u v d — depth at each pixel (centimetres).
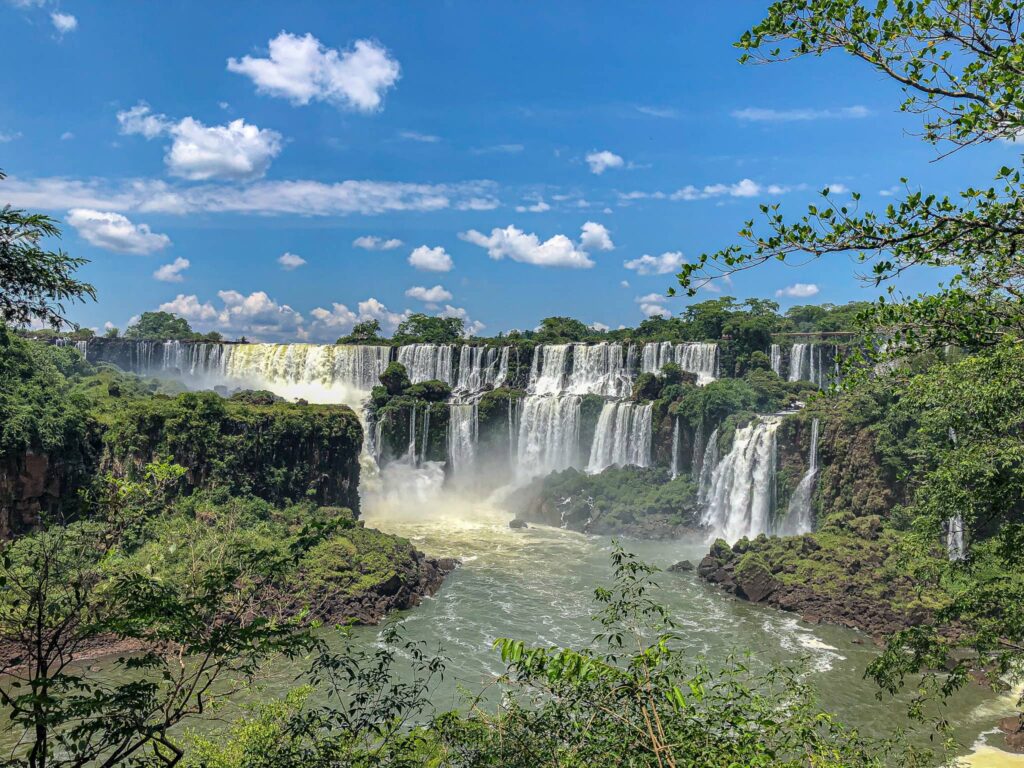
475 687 3294
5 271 1159
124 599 1070
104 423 5512
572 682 1030
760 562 4859
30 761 934
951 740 1728
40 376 5500
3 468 4703
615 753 1002
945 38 1079
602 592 1309
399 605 4562
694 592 4956
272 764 1317
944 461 2127
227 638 1066
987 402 1891
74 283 1229
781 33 1135
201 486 5609
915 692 3362
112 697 971
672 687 988
